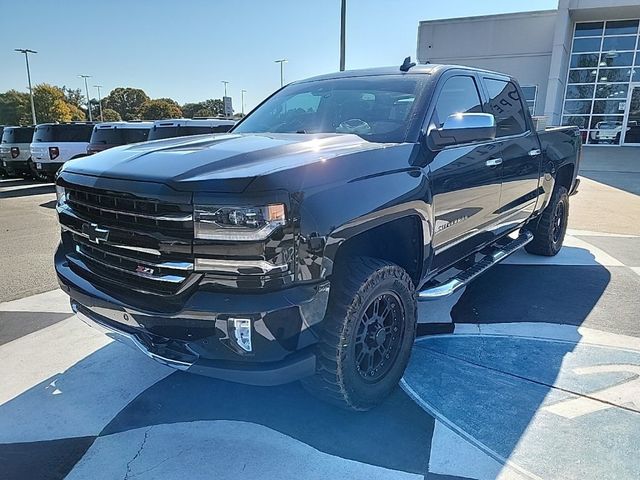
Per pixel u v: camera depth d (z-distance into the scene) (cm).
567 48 2166
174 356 224
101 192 232
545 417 262
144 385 297
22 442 246
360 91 347
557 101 2158
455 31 2314
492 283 474
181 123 1062
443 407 271
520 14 2184
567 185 575
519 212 446
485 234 384
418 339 353
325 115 341
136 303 231
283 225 203
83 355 334
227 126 1068
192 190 203
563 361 322
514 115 436
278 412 270
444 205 306
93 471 225
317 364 239
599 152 2023
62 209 271
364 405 260
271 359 214
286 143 264
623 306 415
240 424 259
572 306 415
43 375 308
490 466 226
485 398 280
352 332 240
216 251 203
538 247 554
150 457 234
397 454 235
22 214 953
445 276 455
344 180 231
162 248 215
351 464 228
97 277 255
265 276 203
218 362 217
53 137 1441
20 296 452
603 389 288
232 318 204
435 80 330
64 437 250
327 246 216
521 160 421
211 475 222
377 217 241
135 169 228
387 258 296
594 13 2062
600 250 596
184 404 278
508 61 2259
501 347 341
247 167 217
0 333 369
